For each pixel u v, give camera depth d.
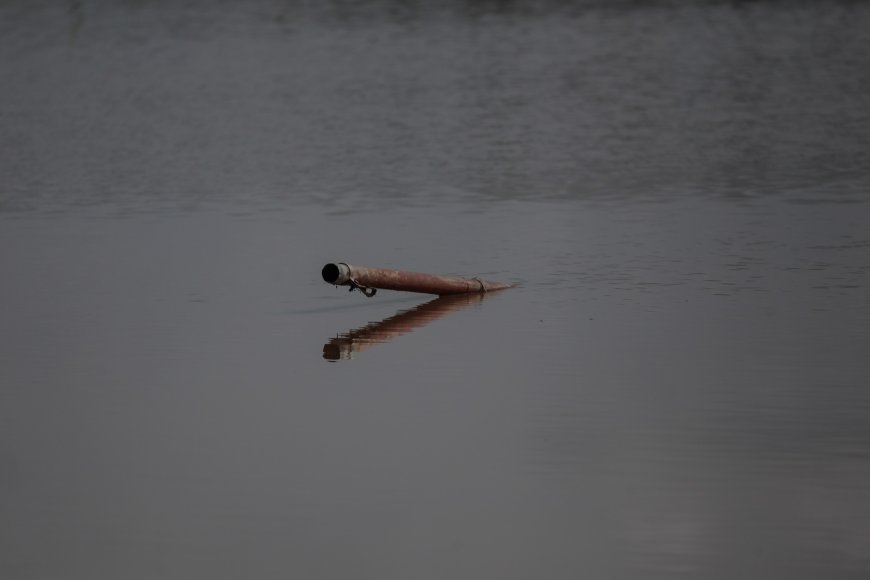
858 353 60.31
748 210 92.56
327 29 186.88
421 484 47.69
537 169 108.88
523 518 45.00
